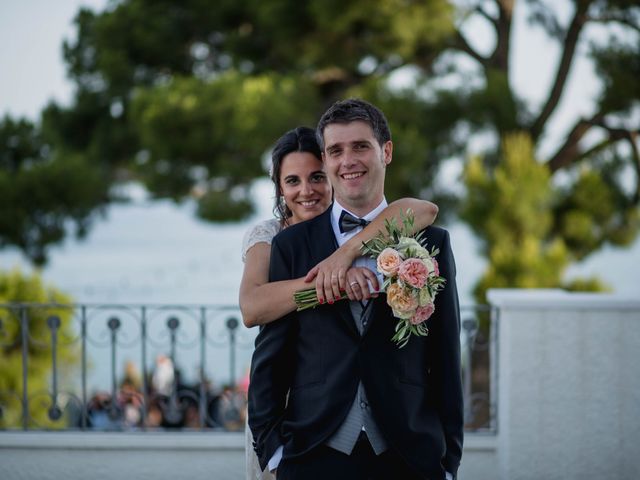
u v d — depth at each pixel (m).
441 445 2.46
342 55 10.41
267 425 2.50
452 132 9.80
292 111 9.70
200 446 4.30
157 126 9.77
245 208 10.95
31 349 6.96
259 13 10.39
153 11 11.45
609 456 4.19
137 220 60.41
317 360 2.46
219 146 9.98
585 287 8.63
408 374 2.46
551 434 4.19
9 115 11.11
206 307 4.45
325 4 9.49
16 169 11.07
